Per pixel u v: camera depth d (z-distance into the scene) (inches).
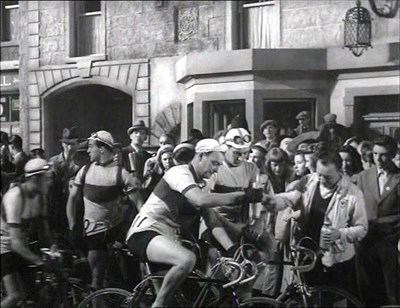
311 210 317.1
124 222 396.2
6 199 299.3
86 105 778.8
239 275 301.7
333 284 319.0
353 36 593.3
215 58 618.8
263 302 310.0
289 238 343.6
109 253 381.1
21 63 774.5
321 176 313.7
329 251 314.3
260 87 609.9
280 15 645.9
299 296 307.4
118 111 776.9
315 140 404.8
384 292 346.9
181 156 309.9
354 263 323.0
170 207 300.0
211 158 337.4
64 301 329.4
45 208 336.2
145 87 709.9
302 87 612.1
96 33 746.8
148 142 705.0
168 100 700.0
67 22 752.3
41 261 302.0
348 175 375.6
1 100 799.7
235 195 294.2
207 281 301.4
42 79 763.4
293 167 390.6
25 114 772.0
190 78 647.8
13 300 304.8
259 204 354.3
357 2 586.2
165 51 703.1
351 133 559.2
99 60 733.9
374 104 610.5
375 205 349.7
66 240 404.5
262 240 331.6
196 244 318.3
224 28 673.6
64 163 491.5
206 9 682.8
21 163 364.8
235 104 631.8
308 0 633.0
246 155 343.3
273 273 333.4
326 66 609.6
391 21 598.2
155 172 423.8
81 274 382.0
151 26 709.9
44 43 764.6
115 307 323.9
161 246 293.0
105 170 373.4
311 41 631.8
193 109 638.5
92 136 374.9
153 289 307.0
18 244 297.7
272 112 627.2
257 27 661.9
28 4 771.4
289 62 606.2
